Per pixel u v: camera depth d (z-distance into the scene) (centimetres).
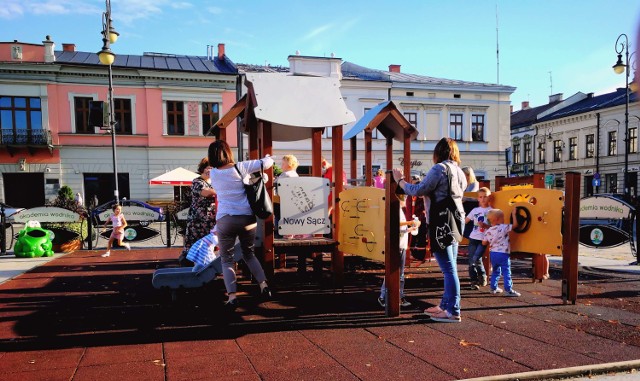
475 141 3288
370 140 845
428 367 341
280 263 827
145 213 1203
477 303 552
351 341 404
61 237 1105
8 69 2519
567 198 548
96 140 2661
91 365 346
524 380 321
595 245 984
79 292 612
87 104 2659
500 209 639
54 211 1093
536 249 601
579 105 4628
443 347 387
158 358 361
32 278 728
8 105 2561
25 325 449
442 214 451
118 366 344
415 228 543
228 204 495
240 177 494
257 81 629
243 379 320
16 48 2548
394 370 336
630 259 972
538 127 4872
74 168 2639
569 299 547
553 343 398
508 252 593
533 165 4919
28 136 2555
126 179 2723
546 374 325
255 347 387
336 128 630
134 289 633
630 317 486
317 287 638
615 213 950
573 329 442
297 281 684
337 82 660
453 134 3262
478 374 327
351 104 3023
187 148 2778
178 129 2786
